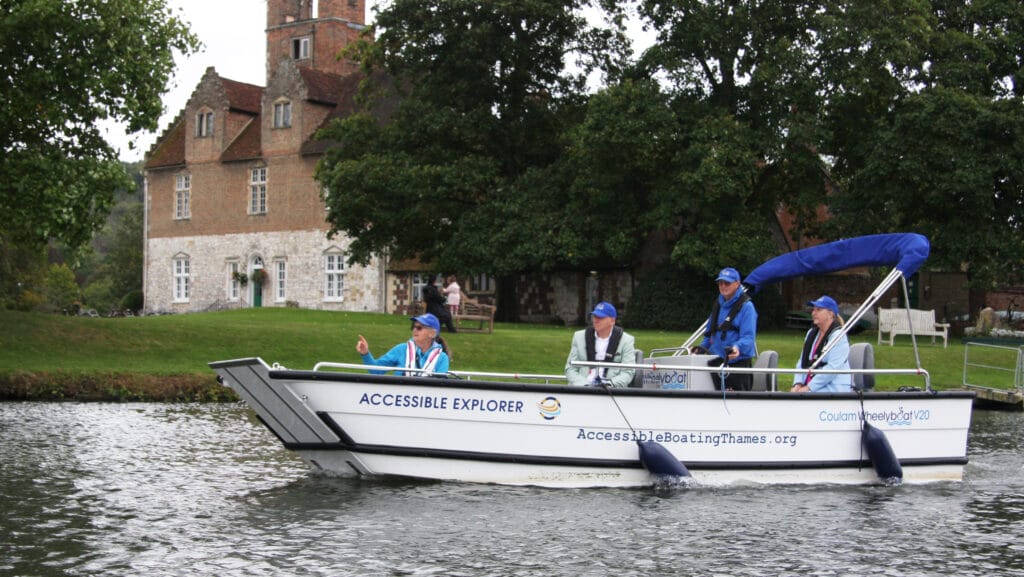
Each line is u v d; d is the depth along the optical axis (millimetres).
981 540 10953
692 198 38938
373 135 45406
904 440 14305
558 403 12961
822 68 39156
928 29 38375
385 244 46438
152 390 22734
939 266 39281
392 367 12906
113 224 127438
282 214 62125
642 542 10586
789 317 45938
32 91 23797
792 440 13727
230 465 14562
